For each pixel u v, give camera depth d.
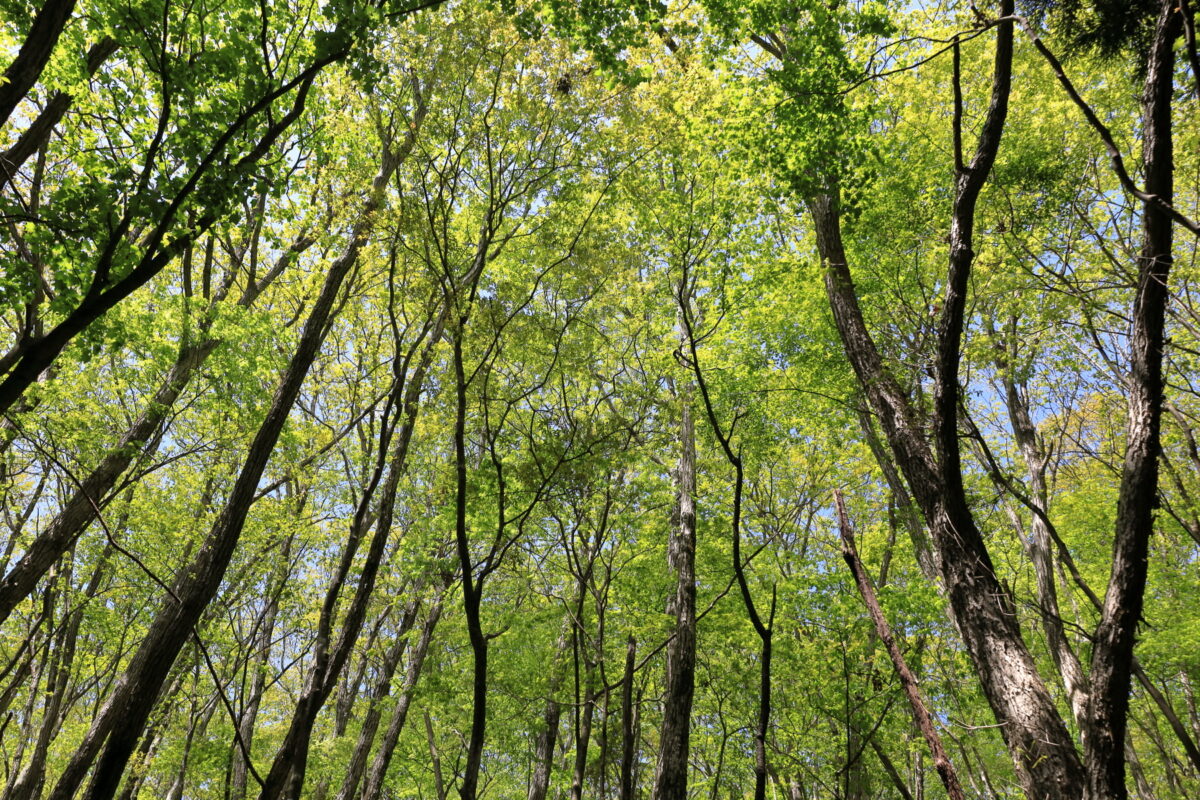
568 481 7.85
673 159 9.45
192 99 5.18
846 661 9.33
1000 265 8.97
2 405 4.02
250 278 10.83
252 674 14.20
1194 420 9.05
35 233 5.47
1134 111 8.79
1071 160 8.66
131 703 6.49
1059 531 12.05
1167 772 12.44
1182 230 9.15
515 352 8.21
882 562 12.85
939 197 9.92
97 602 11.58
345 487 13.77
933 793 14.62
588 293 8.72
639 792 14.10
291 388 8.09
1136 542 4.12
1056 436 12.39
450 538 11.66
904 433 7.12
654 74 8.92
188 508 11.60
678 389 11.10
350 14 5.04
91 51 8.16
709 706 12.62
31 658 11.14
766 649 4.34
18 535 11.98
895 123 11.16
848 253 10.54
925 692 10.46
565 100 7.41
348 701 15.28
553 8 6.84
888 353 9.30
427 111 7.61
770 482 15.14
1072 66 8.35
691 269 10.54
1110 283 8.90
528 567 11.94
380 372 12.26
